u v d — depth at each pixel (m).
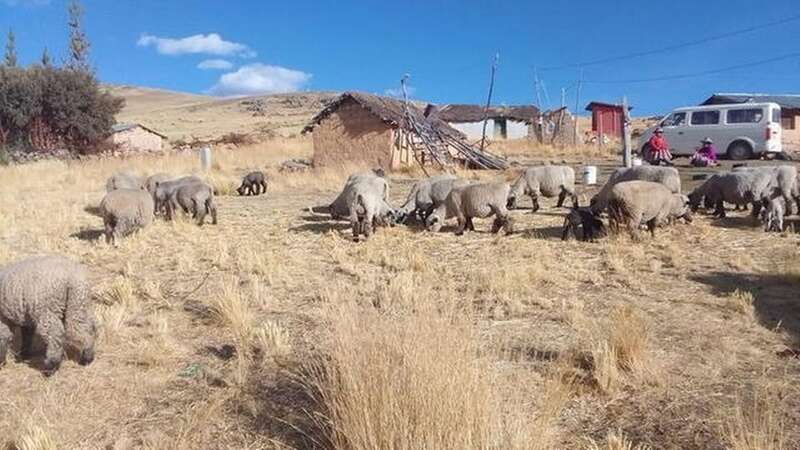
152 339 7.92
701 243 12.02
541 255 11.48
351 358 5.43
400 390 4.96
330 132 30.69
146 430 5.86
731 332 7.54
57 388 6.70
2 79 46.44
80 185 26.45
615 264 10.45
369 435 4.88
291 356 7.16
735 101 42.31
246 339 7.70
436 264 11.23
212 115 121.00
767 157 29.06
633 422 5.61
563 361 6.64
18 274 6.90
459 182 14.63
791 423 5.41
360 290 9.61
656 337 7.43
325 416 5.39
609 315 8.09
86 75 49.31
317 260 11.91
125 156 38.22
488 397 5.02
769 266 10.30
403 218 15.13
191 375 6.95
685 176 22.31
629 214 12.21
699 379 6.33
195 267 11.54
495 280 9.65
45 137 47.41
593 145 46.72
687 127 30.14
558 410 5.69
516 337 7.51
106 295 9.76
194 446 5.60
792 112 39.66
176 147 50.56
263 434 5.73
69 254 12.98
